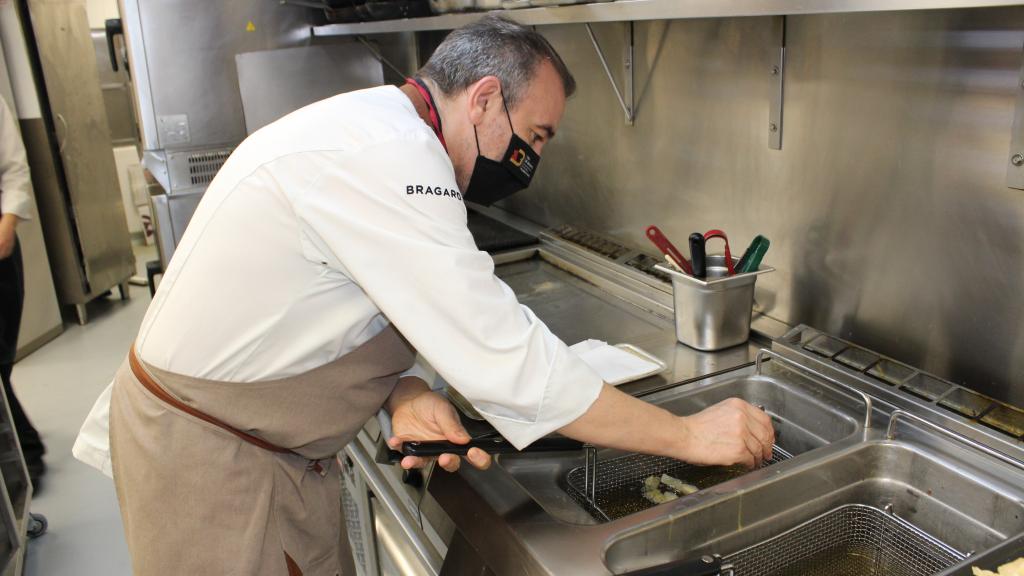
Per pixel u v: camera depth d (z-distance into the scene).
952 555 1.02
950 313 1.26
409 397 1.18
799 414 1.30
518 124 1.02
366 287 0.89
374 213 0.87
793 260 1.55
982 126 1.15
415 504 1.26
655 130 1.86
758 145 1.57
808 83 1.43
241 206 0.93
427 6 1.95
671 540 0.99
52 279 4.27
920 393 1.22
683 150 1.79
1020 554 0.82
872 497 1.11
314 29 2.69
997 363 1.21
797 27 1.43
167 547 1.07
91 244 4.55
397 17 2.04
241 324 0.97
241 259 0.94
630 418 0.96
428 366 1.42
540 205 2.45
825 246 1.47
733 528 1.03
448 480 1.13
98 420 1.35
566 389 0.92
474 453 1.04
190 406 1.03
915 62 1.23
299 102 2.71
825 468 1.08
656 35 1.79
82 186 4.48
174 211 2.81
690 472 1.28
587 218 2.23
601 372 1.38
